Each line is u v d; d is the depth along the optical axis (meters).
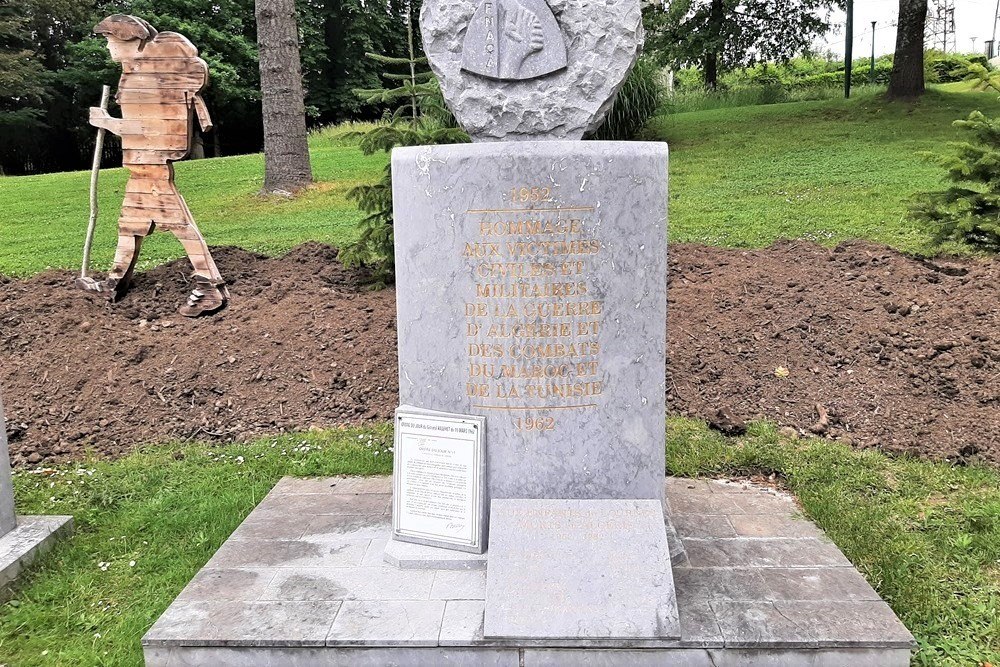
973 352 5.44
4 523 4.00
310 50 27.81
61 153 30.50
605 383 3.43
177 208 7.02
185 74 6.88
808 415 5.23
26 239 9.66
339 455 4.94
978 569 3.59
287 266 7.85
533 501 3.37
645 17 17.98
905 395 5.25
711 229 8.29
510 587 3.00
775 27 19.58
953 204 6.66
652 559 3.06
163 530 4.21
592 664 2.89
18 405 5.81
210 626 3.00
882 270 6.63
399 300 3.59
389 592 3.23
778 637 2.86
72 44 25.98
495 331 3.40
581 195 3.29
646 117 12.38
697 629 2.92
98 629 3.42
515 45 3.56
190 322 6.89
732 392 5.52
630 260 3.35
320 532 3.82
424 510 3.52
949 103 14.91
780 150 12.33
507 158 3.27
